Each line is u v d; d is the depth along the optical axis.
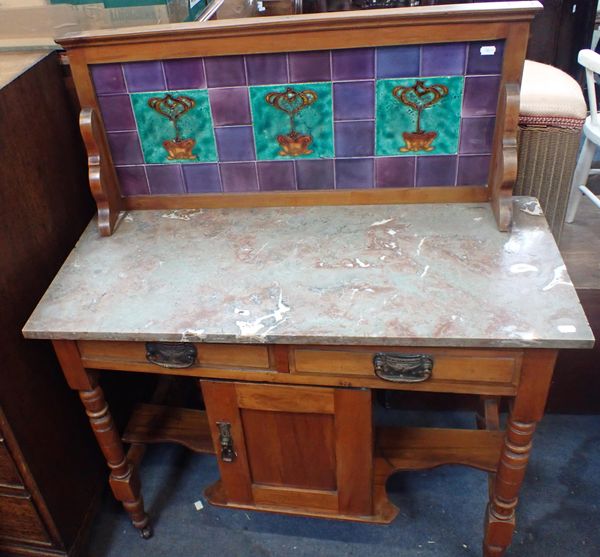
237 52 1.26
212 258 1.30
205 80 1.31
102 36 1.26
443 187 1.39
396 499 1.67
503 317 1.08
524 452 1.22
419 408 1.91
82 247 1.37
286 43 1.24
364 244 1.29
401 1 2.74
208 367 1.22
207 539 1.61
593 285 1.61
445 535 1.58
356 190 1.41
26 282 1.32
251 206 1.46
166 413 1.62
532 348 1.06
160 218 1.45
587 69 1.92
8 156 1.24
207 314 1.15
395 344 1.07
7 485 1.39
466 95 1.27
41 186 1.37
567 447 1.76
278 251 1.30
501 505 1.33
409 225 1.34
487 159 1.35
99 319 1.17
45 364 1.41
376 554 1.54
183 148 1.40
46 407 1.42
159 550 1.59
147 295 1.21
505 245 1.25
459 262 1.22
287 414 1.28
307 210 1.43
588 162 1.93
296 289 1.19
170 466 1.82
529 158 1.57
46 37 1.46
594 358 1.71
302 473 1.38
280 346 1.15
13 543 1.54
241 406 1.28
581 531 1.55
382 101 1.30
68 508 1.52
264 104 1.32
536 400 1.14
